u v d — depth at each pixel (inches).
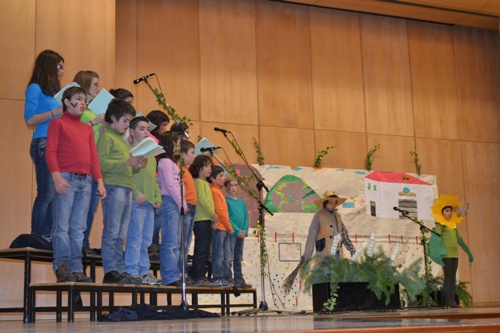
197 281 230.8
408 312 174.6
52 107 194.2
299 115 395.5
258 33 394.6
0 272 258.2
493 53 459.2
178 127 220.2
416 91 432.1
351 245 268.4
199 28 379.2
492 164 446.0
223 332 80.6
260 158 364.2
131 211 198.8
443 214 326.3
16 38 277.4
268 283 337.7
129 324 125.0
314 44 408.8
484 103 451.8
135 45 361.7
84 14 291.6
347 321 107.0
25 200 267.4
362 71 418.9
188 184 227.8
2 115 269.7
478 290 424.2
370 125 414.0
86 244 208.1
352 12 423.2
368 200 378.9
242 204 273.9
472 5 417.7
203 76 374.9
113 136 191.9
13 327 123.9
